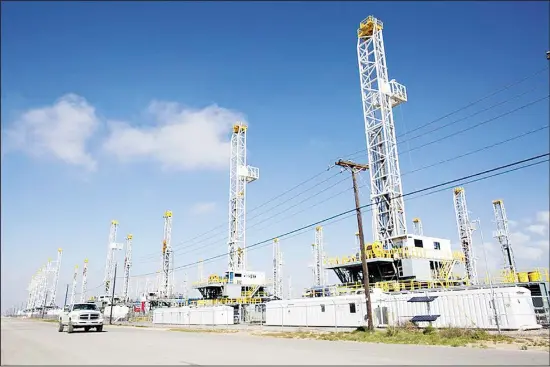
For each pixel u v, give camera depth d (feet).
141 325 209.26
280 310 157.79
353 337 89.45
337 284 172.24
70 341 81.25
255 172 273.54
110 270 378.53
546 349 63.16
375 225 176.14
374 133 187.32
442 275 166.20
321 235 323.57
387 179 175.42
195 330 144.66
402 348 66.90
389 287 150.82
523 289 103.86
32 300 619.67
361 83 196.24
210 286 244.63
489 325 103.24
